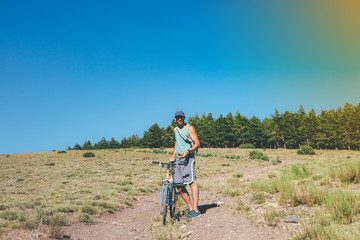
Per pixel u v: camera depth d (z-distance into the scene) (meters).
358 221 3.36
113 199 7.44
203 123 104.31
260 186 7.30
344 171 6.93
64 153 54.47
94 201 6.47
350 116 76.38
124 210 6.33
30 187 12.12
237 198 6.62
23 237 3.44
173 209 5.11
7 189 11.22
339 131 76.00
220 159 36.50
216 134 91.75
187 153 4.73
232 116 96.38
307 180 7.33
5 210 5.16
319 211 3.83
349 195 4.13
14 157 46.94
